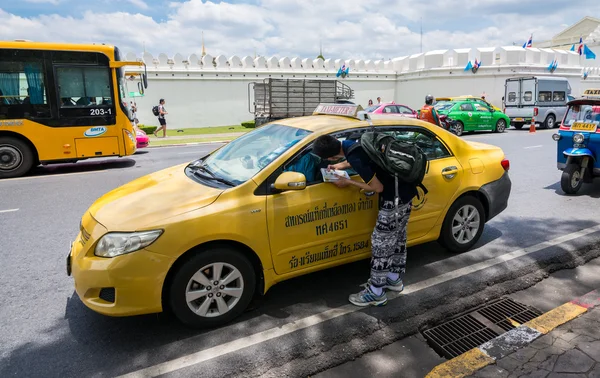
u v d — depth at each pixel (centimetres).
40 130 1009
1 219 630
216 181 356
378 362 297
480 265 437
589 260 462
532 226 563
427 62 2911
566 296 385
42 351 306
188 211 310
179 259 309
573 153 705
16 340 319
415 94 2984
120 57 1094
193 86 2402
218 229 311
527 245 491
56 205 712
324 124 392
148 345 311
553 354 294
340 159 368
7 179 970
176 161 1202
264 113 1823
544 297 385
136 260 293
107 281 293
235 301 332
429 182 416
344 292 386
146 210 313
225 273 328
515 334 319
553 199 708
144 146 1453
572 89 2952
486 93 2752
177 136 1980
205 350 303
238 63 2506
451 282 400
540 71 2772
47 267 453
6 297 386
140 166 1128
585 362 284
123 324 339
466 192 454
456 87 2819
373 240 347
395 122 413
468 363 288
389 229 338
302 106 1795
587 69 3275
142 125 2073
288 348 301
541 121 2084
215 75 2444
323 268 370
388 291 381
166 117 2356
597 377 269
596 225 562
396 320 341
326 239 361
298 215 344
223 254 319
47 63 1001
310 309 356
